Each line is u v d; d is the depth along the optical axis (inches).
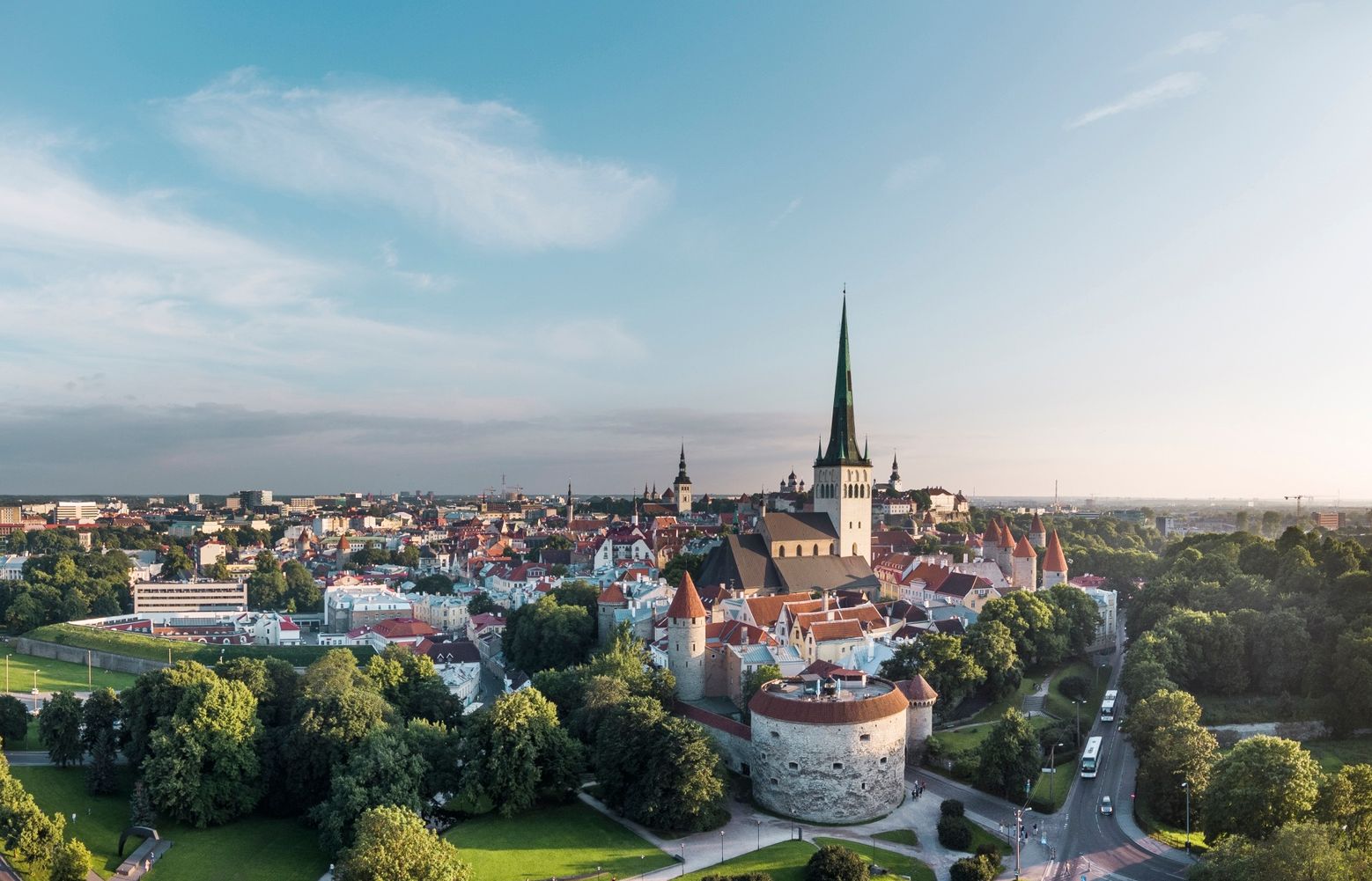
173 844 5438.0
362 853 4266.7
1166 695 5885.8
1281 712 7165.4
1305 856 3833.7
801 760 5551.2
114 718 6668.3
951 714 6948.8
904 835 5251.0
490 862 4916.3
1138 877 4650.6
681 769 5255.9
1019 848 4859.7
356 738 5841.5
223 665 6870.1
